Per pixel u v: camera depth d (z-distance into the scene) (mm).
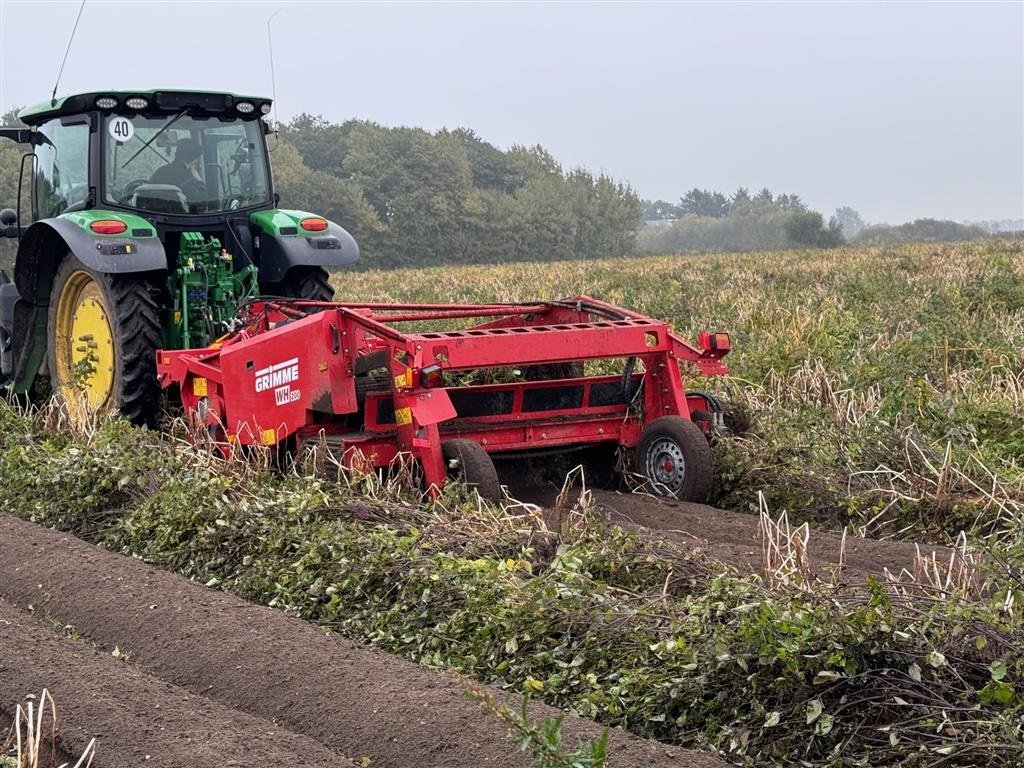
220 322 8961
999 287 16312
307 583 5777
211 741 4152
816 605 4434
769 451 7984
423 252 77312
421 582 5434
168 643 5285
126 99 9078
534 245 85188
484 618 5062
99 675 4727
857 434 8195
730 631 4449
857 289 18484
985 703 3990
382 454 7180
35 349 9922
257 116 9609
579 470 8312
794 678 4227
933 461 7637
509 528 6129
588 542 5840
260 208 9703
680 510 7363
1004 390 9906
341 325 7109
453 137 79438
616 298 19281
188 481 6949
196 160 9414
